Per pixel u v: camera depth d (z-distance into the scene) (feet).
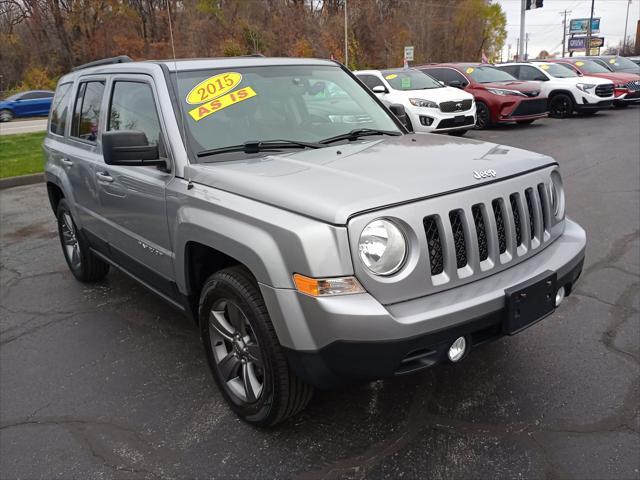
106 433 9.71
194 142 10.27
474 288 8.32
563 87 53.98
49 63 140.46
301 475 8.45
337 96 12.52
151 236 11.15
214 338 10.03
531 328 12.57
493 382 10.54
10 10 141.08
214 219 8.97
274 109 11.41
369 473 8.39
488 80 49.75
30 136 55.11
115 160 9.96
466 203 8.39
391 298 7.75
